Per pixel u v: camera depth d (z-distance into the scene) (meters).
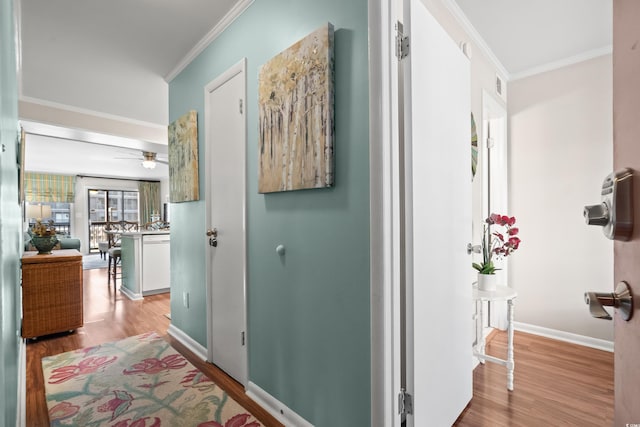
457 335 1.64
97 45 2.43
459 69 1.69
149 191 10.66
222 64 2.16
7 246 1.20
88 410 1.73
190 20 2.12
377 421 1.18
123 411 1.72
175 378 2.06
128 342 2.70
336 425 1.36
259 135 1.72
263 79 1.67
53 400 1.82
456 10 1.96
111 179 9.97
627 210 0.43
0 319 0.86
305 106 1.42
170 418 1.65
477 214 2.32
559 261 2.64
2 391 0.89
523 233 2.80
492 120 2.86
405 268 1.30
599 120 2.46
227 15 2.02
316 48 1.37
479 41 2.29
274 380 1.69
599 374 2.07
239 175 1.98
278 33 1.66
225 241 2.14
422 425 1.30
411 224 1.26
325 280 1.41
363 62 1.25
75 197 9.40
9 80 1.42
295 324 1.56
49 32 2.24
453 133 1.62
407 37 1.25
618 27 0.48
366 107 1.24
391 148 1.20
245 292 1.88
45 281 2.78
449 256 1.56
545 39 2.32
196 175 2.47
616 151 0.48
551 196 2.67
